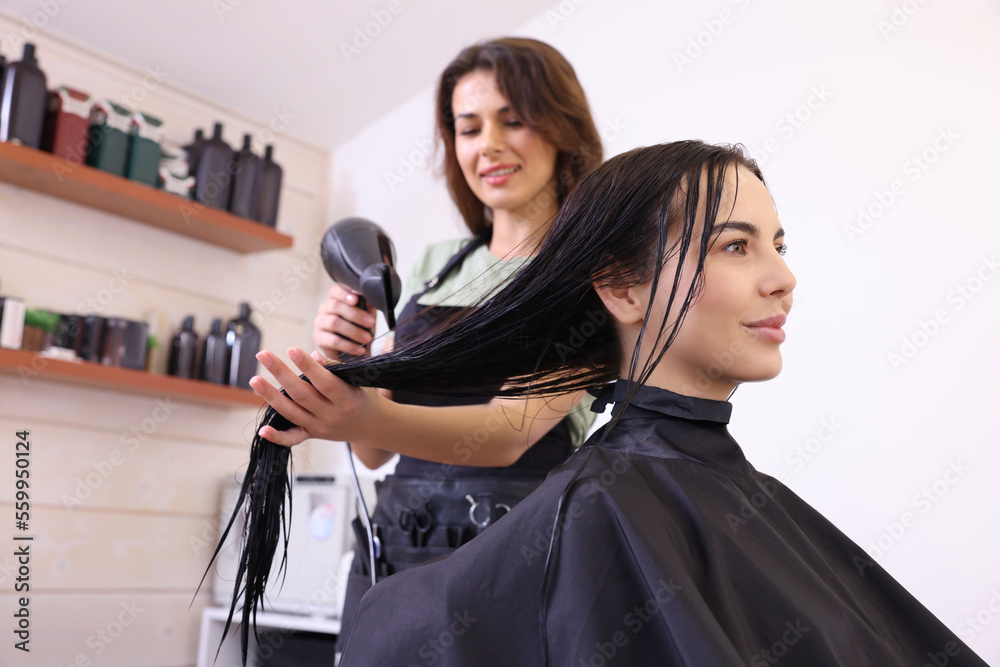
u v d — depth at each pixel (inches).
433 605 24.1
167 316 107.6
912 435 66.0
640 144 90.2
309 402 31.2
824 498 70.6
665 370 29.5
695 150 29.8
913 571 64.4
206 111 119.2
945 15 69.1
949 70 68.1
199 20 100.7
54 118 94.1
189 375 105.0
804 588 25.1
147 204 100.3
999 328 62.2
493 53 50.7
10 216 95.7
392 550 47.8
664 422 28.8
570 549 23.3
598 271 30.3
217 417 112.3
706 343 28.4
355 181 127.6
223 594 105.3
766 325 28.3
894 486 66.4
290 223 127.5
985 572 60.2
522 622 23.3
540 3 99.9
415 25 102.1
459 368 32.3
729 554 24.7
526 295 31.0
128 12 99.3
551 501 24.7
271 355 29.6
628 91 92.7
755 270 28.4
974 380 63.0
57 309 98.4
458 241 56.1
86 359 95.7
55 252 99.0
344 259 38.7
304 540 95.7
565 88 50.8
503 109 50.5
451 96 56.3
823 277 74.0
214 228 108.2
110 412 101.7
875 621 27.7
